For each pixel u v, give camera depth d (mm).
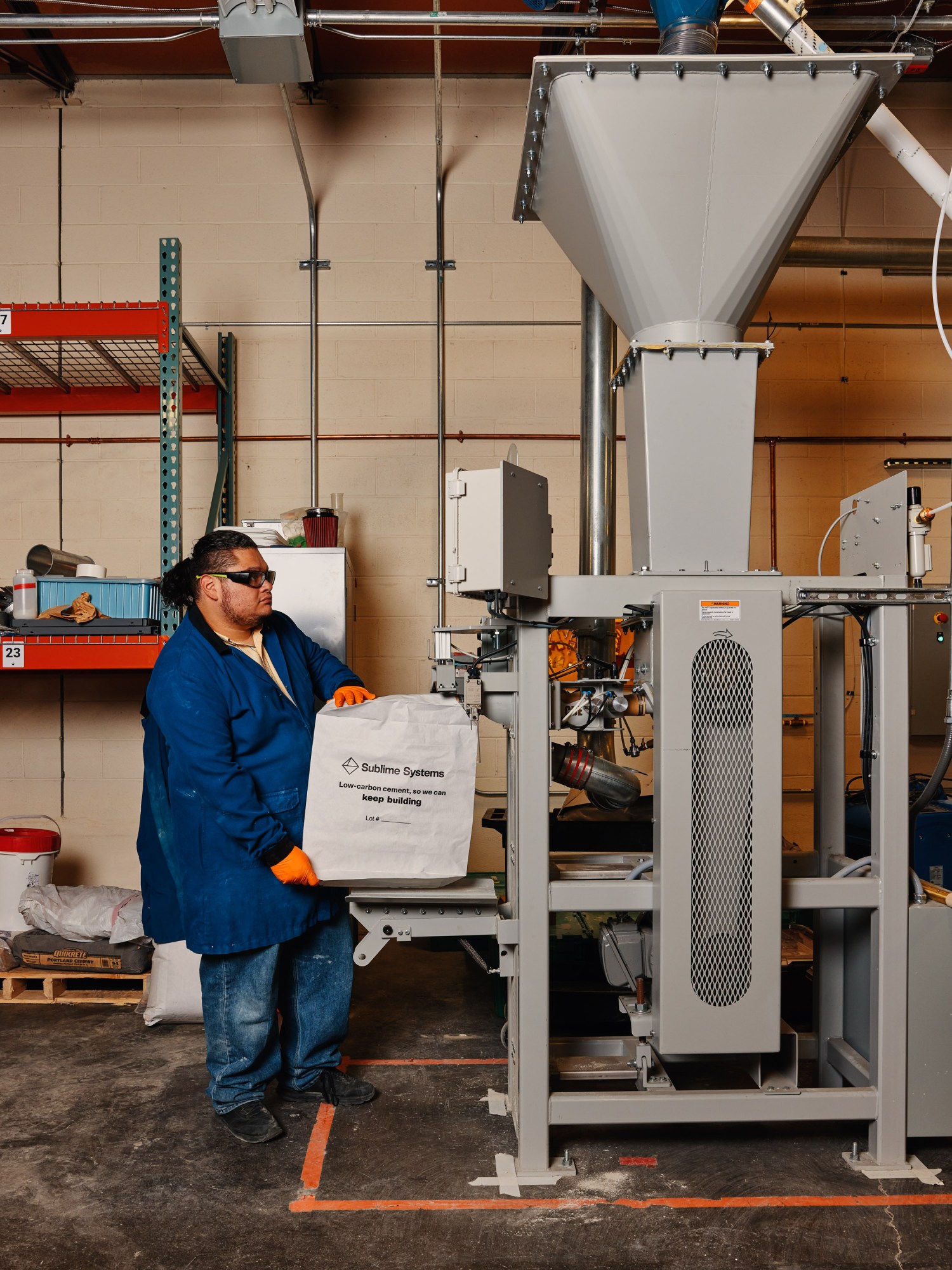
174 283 3033
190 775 2016
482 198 4078
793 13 2199
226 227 4047
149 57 3908
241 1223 1792
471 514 1882
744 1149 2090
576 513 4090
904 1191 1920
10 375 3871
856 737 4082
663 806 1940
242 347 4047
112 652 2922
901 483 2215
